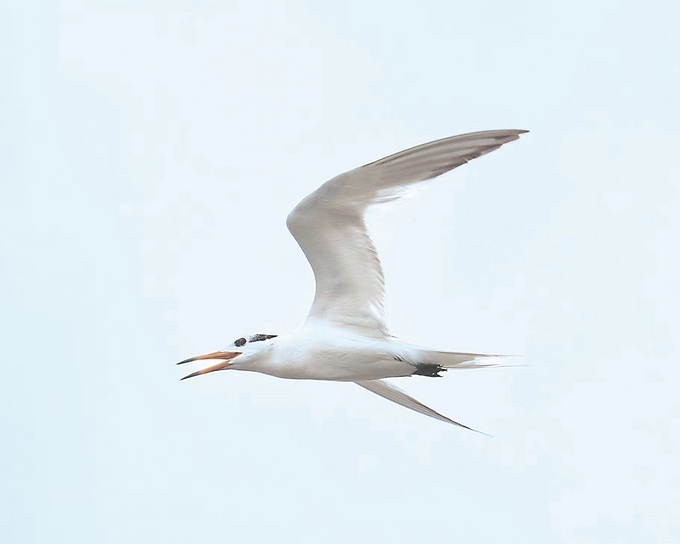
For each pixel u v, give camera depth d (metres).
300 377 15.34
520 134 13.84
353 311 15.09
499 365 14.87
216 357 15.42
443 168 14.18
